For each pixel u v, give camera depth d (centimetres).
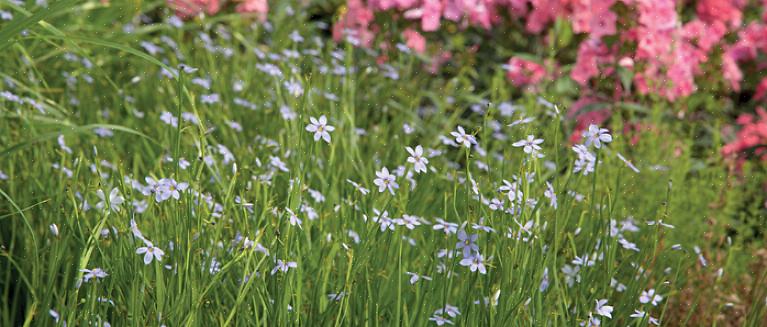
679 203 147
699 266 139
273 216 118
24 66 154
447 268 110
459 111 171
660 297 121
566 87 177
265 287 110
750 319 124
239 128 147
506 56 191
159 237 114
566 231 132
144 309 110
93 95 162
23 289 119
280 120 154
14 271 121
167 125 144
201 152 112
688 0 188
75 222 116
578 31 182
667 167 153
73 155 140
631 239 138
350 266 108
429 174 140
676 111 178
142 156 147
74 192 119
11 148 119
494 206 111
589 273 119
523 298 109
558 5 184
